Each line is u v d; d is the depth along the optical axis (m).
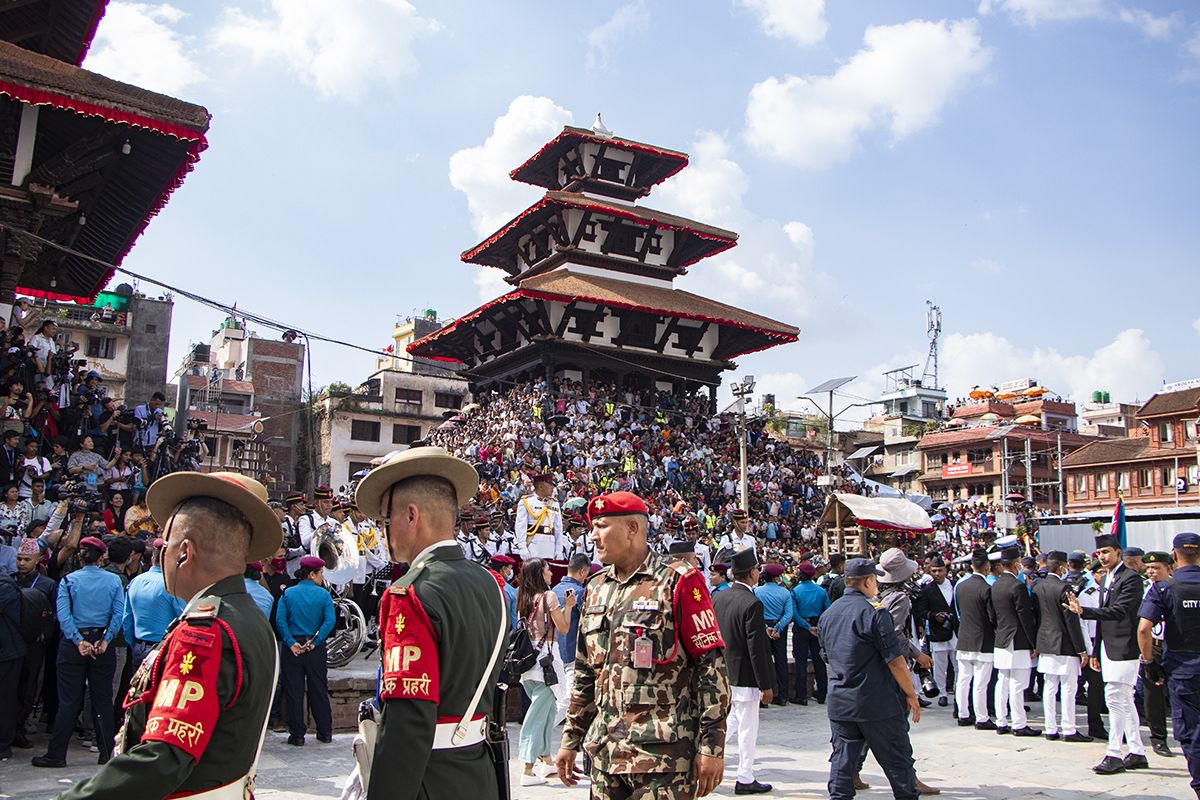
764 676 9.22
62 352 20.09
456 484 4.18
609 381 42.47
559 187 49.00
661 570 5.27
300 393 58.56
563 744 5.50
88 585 9.35
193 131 16.80
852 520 24.73
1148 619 8.75
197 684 3.06
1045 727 12.05
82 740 10.39
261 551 3.74
